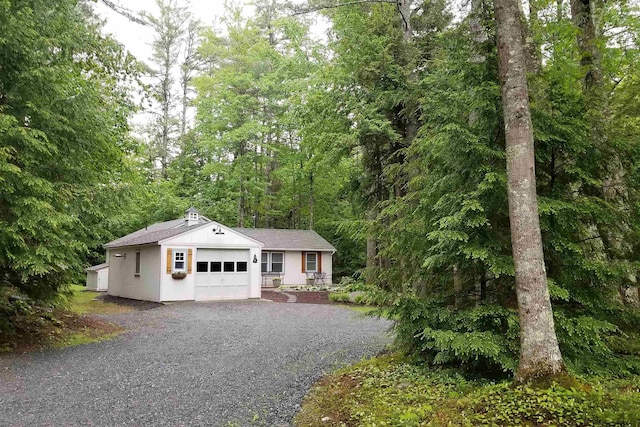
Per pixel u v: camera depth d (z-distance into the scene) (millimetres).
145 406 5309
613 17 8312
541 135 5230
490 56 5703
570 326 4812
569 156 5570
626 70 8742
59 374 6816
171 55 33250
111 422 4766
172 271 17750
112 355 8172
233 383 6285
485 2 5844
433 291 6211
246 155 28156
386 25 11641
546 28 7707
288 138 30203
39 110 8195
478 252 4887
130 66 11727
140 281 19016
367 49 11586
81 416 4953
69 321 10945
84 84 9898
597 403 3863
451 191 5695
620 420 3549
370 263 15219
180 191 31000
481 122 5570
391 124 11906
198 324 12078
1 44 7977
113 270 21781
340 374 6477
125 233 28844
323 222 30672
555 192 5578
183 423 4738
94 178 9633
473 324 5230
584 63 7359
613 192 5711
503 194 5250
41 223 7957
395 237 6371
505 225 5617
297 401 5457
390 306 5898
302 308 16031
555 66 6488
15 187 7828
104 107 11391
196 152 33344
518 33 4828
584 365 4934
